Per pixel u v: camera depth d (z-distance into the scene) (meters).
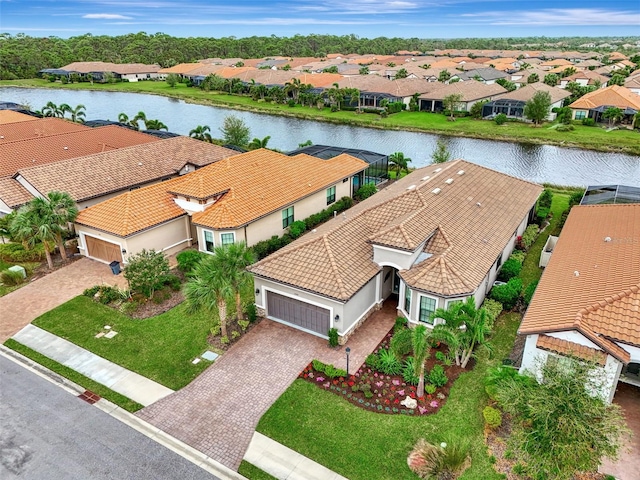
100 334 25.17
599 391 15.92
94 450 18.06
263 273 24.94
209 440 18.48
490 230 29.00
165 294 28.33
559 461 14.32
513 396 15.99
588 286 21.00
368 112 98.69
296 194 36.53
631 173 59.41
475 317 20.59
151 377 21.98
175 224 34.19
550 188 49.69
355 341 24.19
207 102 113.62
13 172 41.28
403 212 28.45
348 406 19.89
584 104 86.12
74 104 111.44
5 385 21.55
